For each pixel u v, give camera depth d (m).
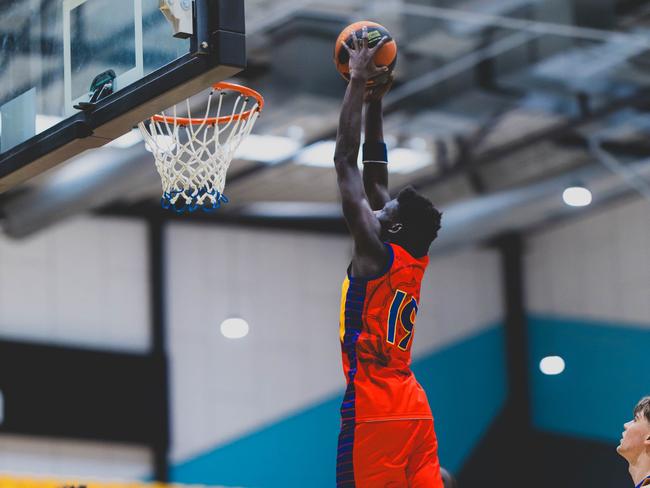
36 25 5.25
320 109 10.13
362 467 3.71
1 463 12.37
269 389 14.22
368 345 3.76
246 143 11.69
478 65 10.19
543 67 10.32
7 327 12.68
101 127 4.79
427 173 13.63
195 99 7.66
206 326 13.94
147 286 13.61
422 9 9.00
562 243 15.49
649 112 11.65
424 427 3.78
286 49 9.48
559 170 13.06
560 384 15.37
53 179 11.13
